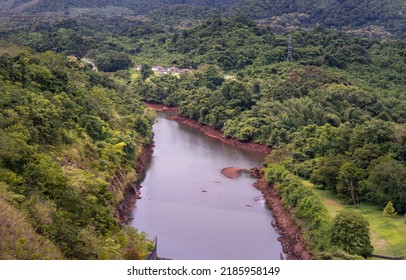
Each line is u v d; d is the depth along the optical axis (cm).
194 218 5525
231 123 9400
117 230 4219
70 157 5034
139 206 5791
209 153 8312
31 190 3569
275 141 8450
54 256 2775
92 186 4447
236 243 4944
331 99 9000
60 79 6738
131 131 7625
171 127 10112
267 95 9931
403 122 8619
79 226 3612
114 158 5978
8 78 5572
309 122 8519
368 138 6175
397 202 5144
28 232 2817
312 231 4694
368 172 5469
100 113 7081
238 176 7100
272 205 5891
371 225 4862
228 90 10225
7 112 4541
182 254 4650
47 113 5203
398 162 5494
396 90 10388
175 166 7456
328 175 5712
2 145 3694
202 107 10106
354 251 4153
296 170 6397
